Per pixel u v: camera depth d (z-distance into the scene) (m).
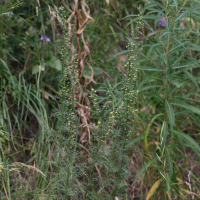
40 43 3.03
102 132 1.91
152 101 2.42
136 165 2.83
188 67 2.41
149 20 3.57
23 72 2.74
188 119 2.99
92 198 2.09
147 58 2.33
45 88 2.93
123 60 3.35
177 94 3.12
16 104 2.79
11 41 2.87
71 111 1.92
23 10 3.15
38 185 2.23
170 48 2.33
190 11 2.08
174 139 2.79
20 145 2.44
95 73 2.95
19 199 2.12
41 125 2.40
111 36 3.65
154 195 2.53
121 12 3.77
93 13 3.51
